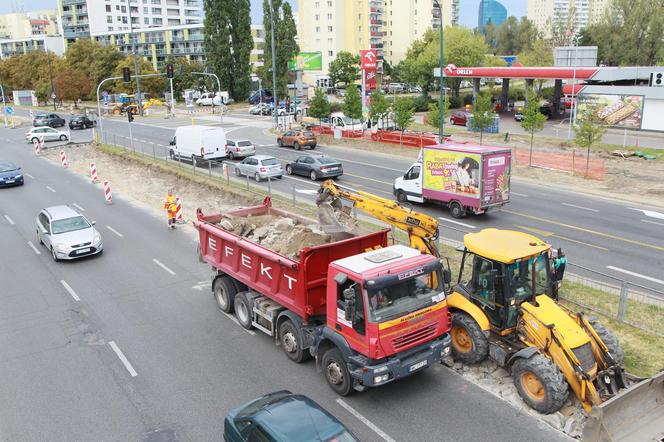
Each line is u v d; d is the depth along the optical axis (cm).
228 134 5647
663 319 1279
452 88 8488
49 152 4766
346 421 989
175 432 988
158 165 3775
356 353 1017
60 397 1114
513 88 9200
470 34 8394
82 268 1914
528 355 967
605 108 5144
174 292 1666
